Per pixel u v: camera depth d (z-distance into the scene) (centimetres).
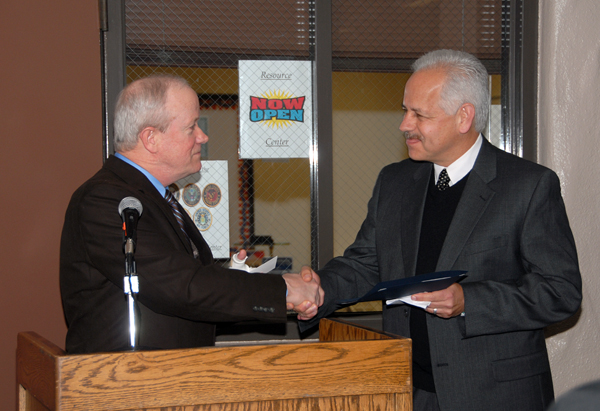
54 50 251
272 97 277
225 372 118
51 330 251
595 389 47
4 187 248
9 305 248
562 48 279
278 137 277
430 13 289
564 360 277
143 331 152
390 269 191
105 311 153
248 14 276
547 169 175
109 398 112
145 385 114
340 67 284
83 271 154
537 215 170
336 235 293
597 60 280
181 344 157
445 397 170
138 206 140
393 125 295
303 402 123
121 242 147
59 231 252
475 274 173
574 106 279
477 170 180
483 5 291
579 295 165
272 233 278
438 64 178
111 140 258
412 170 203
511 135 286
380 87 294
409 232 189
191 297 142
